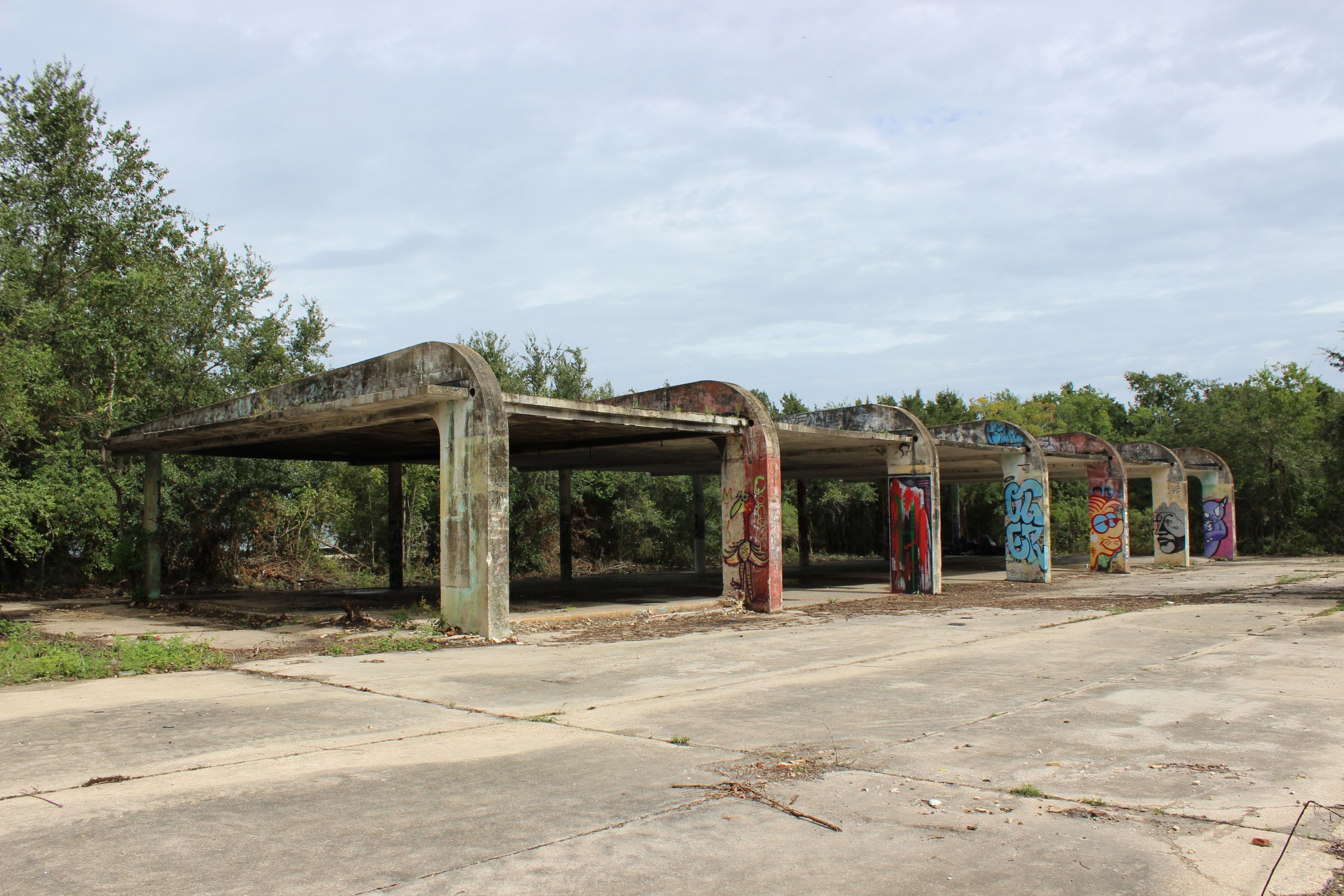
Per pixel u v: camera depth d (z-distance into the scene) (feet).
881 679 27.76
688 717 22.27
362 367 44.83
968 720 21.77
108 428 62.54
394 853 13.00
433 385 38.22
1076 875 12.17
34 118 66.80
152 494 59.98
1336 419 115.14
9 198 63.87
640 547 105.40
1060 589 65.82
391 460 71.77
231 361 76.89
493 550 38.11
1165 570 87.76
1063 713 22.41
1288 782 16.40
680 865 12.57
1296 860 12.64
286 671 30.14
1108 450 85.10
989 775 16.97
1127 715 22.17
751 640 38.17
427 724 21.61
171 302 69.62
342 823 14.33
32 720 22.11
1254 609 49.42
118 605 59.36
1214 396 128.16
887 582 76.38
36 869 12.36
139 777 17.01
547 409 41.98
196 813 14.82
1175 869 12.36
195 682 28.25
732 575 52.70
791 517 126.11
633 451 68.44
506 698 25.08
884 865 12.55
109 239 67.51
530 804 15.28
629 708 23.56
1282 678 27.40
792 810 14.94
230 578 75.20
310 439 56.08
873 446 65.00
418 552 92.48
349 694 25.77
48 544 57.21
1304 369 141.59
